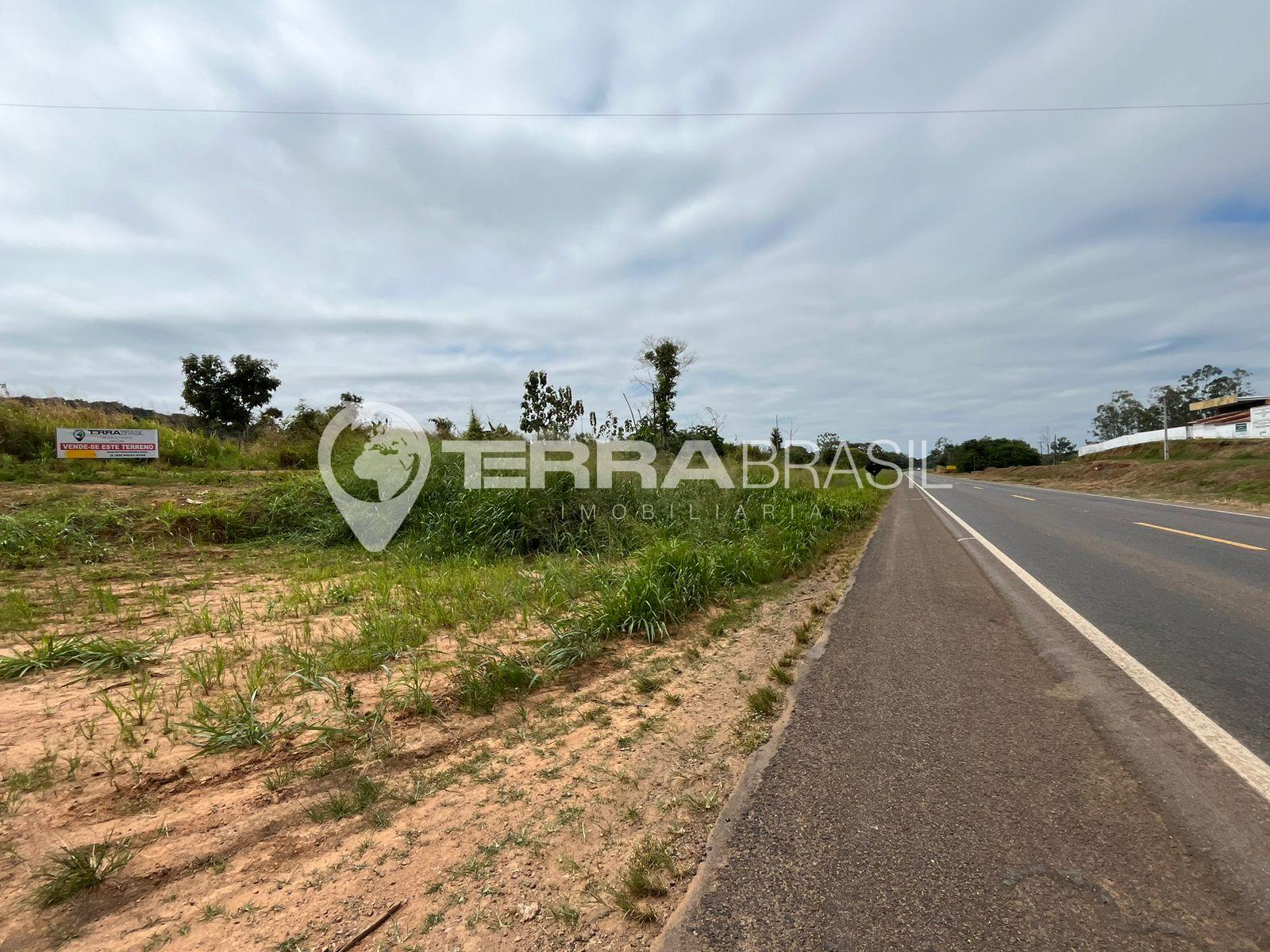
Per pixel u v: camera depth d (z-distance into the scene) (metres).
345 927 1.90
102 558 7.58
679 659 4.53
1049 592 6.38
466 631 4.92
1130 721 3.24
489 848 2.29
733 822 2.44
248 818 2.44
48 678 3.75
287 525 9.78
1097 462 52.41
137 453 13.78
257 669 3.78
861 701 3.62
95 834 2.30
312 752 2.96
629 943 1.83
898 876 2.09
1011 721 3.28
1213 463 27.84
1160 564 7.87
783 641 4.96
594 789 2.71
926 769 2.80
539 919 1.94
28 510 8.51
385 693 3.62
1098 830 2.32
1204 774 2.70
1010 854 2.19
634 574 5.95
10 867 2.12
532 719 3.45
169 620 5.08
